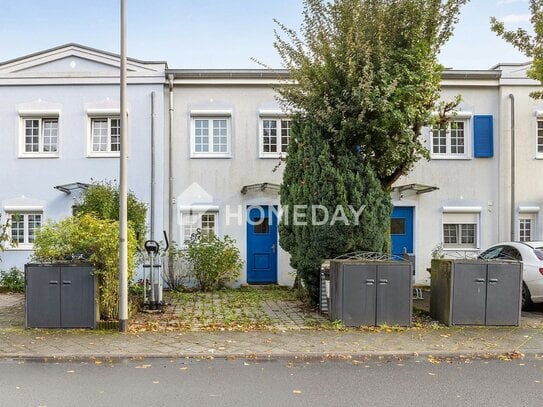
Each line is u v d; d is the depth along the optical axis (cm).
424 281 1521
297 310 1084
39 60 1488
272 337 854
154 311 1043
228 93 1513
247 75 1502
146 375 662
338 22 1077
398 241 1531
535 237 1538
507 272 948
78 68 1493
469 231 1547
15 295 1333
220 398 571
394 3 1055
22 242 1491
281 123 1525
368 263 937
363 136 1068
